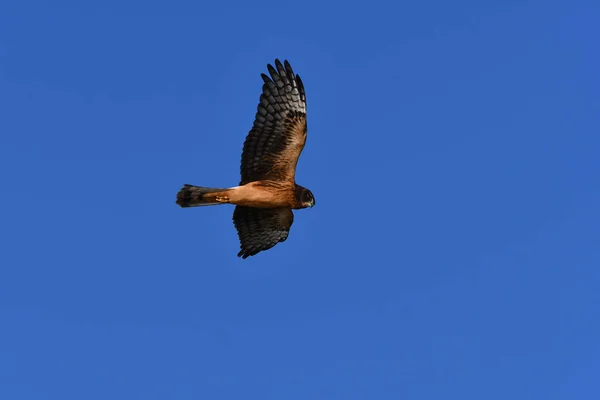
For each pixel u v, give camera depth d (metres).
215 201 17.14
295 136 17.45
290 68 17.58
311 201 17.56
